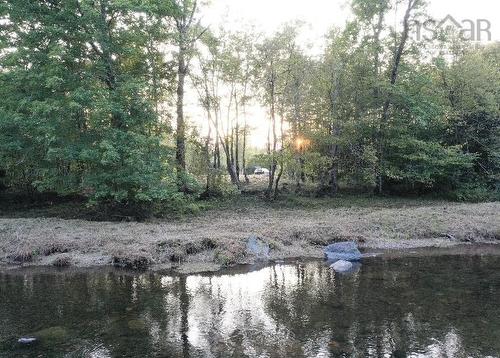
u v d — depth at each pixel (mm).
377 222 17047
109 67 17609
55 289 10086
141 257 12250
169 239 13484
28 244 13172
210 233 14836
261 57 24047
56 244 13227
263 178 37844
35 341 7027
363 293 9617
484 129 27422
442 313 8219
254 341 7023
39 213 19859
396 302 8930
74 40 17000
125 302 9109
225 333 7383
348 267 11961
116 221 18094
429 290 9773
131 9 16266
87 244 13406
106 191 16578
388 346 6746
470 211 19516
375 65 26672
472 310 8375
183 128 22547
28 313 8422
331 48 26625
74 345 6902
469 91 27062
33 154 18266
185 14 22188
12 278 11062
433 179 25391
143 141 16562
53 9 17203
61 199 23797
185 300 9242
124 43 17781
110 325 7777
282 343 6926
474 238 15711
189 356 6473
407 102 24953
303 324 7754
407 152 26500
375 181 26844
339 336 7172
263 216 19891
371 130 26156
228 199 25438
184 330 7531
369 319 7949
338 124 26578
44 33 16469
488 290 9719
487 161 27953
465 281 10523
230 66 26281
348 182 29156
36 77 15852
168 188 18141
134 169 16734
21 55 16359
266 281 10773
